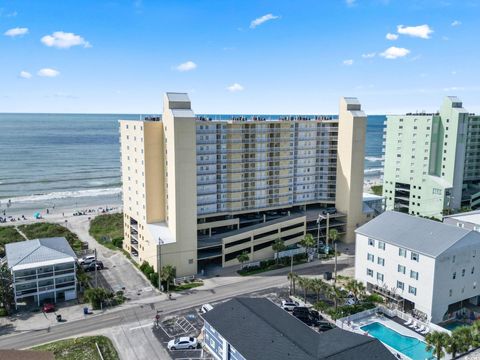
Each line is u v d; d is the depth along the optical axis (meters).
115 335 60.50
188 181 83.00
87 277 80.50
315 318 65.12
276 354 44.97
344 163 108.56
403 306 69.62
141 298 73.75
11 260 71.31
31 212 145.75
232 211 97.69
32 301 71.69
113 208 151.75
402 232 72.31
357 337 49.03
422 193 135.25
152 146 87.44
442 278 65.06
